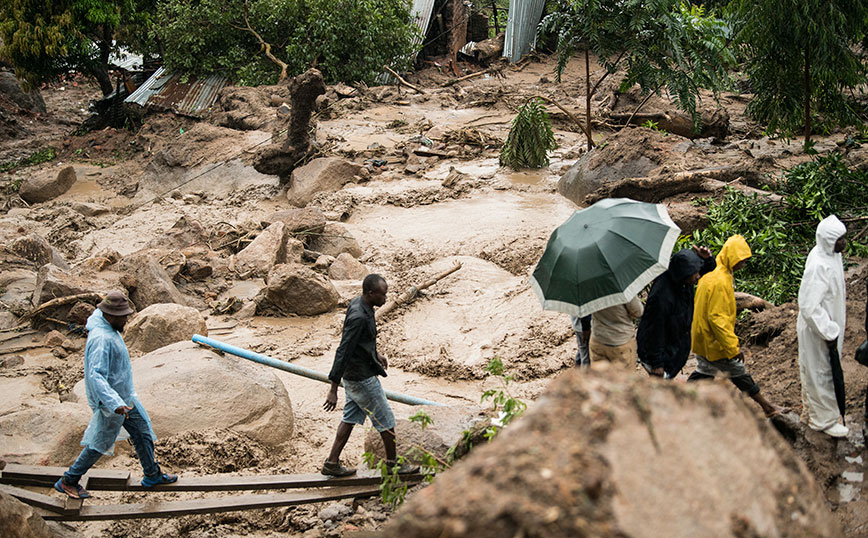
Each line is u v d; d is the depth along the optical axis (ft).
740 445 7.66
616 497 6.46
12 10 91.04
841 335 18.72
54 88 137.18
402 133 76.54
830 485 17.19
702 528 6.56
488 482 6.72
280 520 22.17
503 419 17.58
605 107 80.33
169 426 26.45
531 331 35.19
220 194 70.03
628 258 19.63
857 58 46.62
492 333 35.88
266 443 27.14
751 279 33.86
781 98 48.91
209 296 44.21
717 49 53.11
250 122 81.10
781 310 28.35
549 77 104.42
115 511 21.01
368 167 66.69
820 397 18.58
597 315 21.20
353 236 52.47
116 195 75.51
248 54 99.55
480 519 6.39
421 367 33.24
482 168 65.98
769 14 44.37
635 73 53.83
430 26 117.19
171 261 45.37
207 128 78.38
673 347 20.80
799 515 7.46
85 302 39.19
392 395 25.79
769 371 24.50
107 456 25.44
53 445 25.13
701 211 39.75
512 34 115.55
